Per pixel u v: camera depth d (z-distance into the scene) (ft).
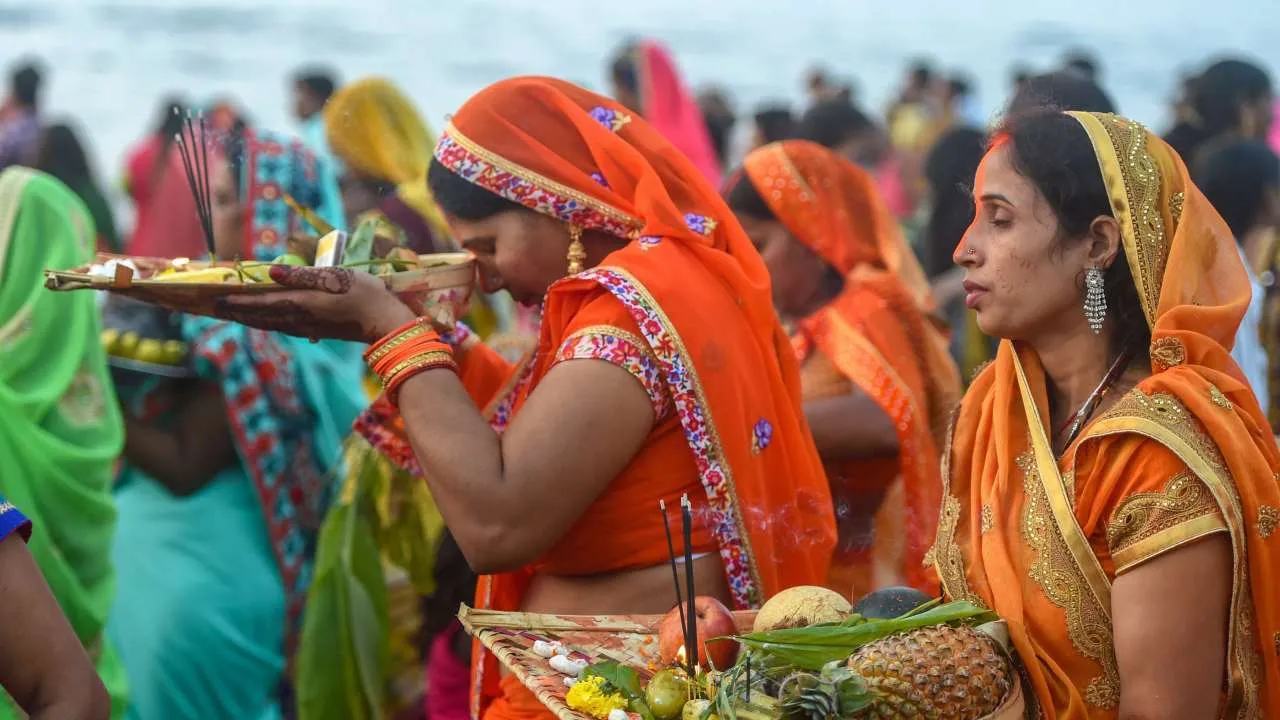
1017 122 9.53
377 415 12.77
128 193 35.88
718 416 11.47
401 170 22.95
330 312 11.43
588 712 9.06
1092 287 9.21
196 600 18.57
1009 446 9.61
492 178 11.97
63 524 15.16
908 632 8.96
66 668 9.84
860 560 16.78
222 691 18.76
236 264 12.05
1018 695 8.89
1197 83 27.48
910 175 41.55
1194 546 8.66
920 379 17.17
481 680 12.85
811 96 62.54
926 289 18.08
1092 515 9.02
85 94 86.38
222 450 18.92
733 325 11.77
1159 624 8.66
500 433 12.64
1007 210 9.34
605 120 12.37
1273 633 8.81
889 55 122.31
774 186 17.42
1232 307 9.25
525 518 10.87
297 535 19.15
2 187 15.48
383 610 15.66
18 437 14.73
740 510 11.60
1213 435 8.75
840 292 17.71
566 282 11.54
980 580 9.66
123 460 18.94
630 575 11.65
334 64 104.22
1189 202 9.27
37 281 15.29
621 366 11.15
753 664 8.81
